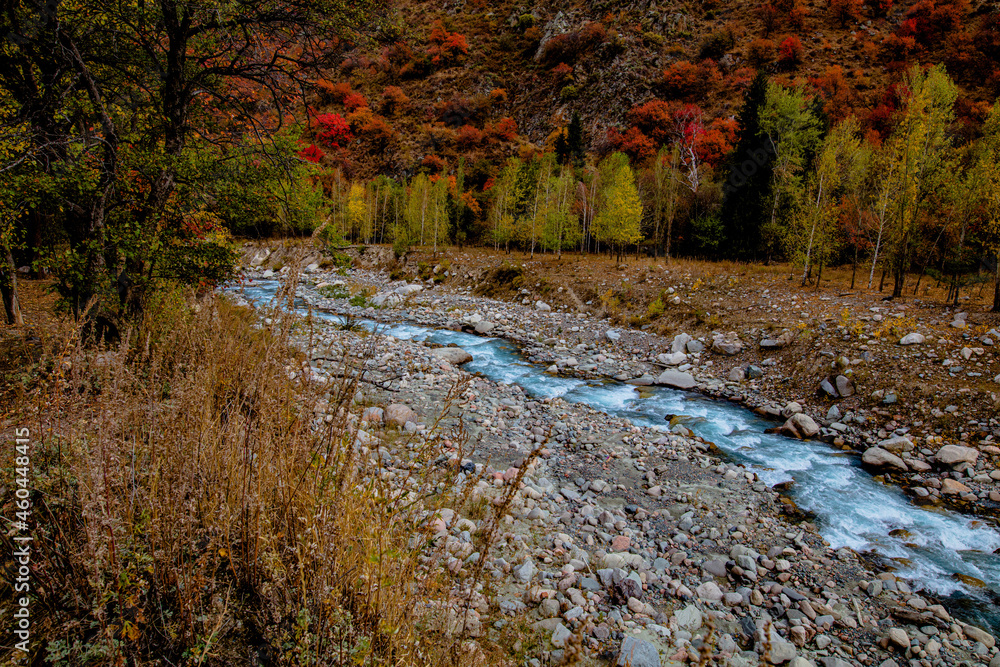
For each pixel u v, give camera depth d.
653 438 10.49
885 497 8.60
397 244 43.41
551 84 80.38
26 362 4.16
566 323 22.25
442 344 19.20
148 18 8.42
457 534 5.45
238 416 3.19
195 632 2.51
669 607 5.38
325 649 2.50
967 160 20.94
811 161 29.02
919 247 18.12
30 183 6.64
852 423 11.77
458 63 93.94
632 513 7.39
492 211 46.06
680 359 17.08
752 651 4.86
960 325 13.77
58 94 7.81
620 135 60.31
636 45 75.50
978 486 8.85
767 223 28.39
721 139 47.19
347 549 2.77
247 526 2.84
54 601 2.44
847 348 14.13
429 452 4.16
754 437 11.30
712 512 7.59
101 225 7.69
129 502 2.59
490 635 4.24
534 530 6.33
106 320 7.09
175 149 8.76
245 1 8.62
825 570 6.36
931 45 61.25
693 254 35.09
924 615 5.57
